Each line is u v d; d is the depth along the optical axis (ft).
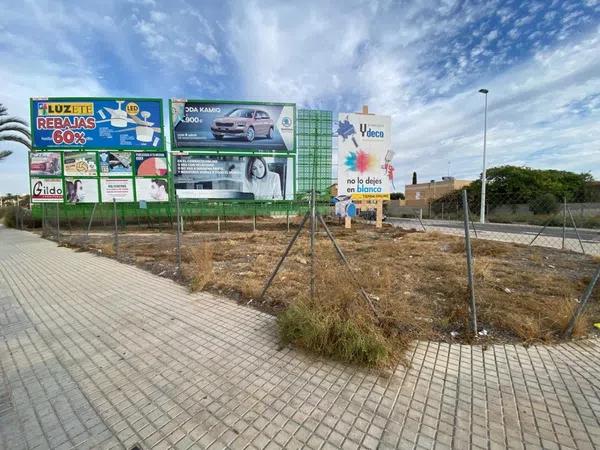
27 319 12.48
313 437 5.98
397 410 6.73
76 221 54.13
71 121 45.83
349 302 10.36
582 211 41.11
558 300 13.02
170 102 45.03
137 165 46.42
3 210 88.84
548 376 8.00
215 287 16.15
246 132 46.68
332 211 54.49
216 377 8.13
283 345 9.79
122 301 14.53
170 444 5.87
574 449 5.67
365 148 45.65
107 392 7.55
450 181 151.02
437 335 10.27
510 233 45.44
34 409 6.95
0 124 56.03
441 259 22.65
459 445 5.77
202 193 46.06
